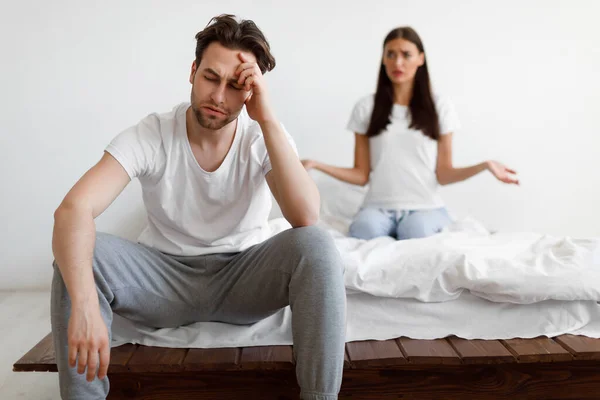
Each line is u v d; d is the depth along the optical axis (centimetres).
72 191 120
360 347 143
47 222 254
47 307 232
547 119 262
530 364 140
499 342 144
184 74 251
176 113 142
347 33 256
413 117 226
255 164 139
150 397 137
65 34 245
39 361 134
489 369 140
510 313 150
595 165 264
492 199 265
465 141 262
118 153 130
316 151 262
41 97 247
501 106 261
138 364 133
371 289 150
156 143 136
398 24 256
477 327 149
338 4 254
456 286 150
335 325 119
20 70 245
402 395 140
